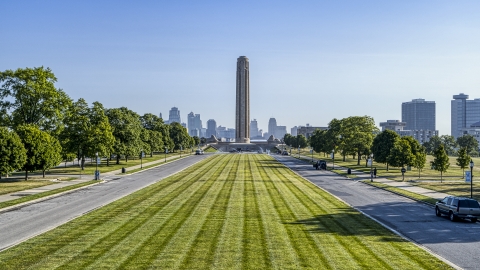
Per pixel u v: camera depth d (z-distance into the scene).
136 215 40.66
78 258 26.34
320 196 55.75
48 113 89.25
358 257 26.89
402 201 53.12
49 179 76.88
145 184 69.88
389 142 106.56
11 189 60.97
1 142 66.12
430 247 30.28
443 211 41.66
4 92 86.69
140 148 129.75
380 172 99.44
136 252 27.59
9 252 27.70
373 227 36.09
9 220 38.72
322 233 33.41
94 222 37.22
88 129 98.50
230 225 35.97
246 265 24.98
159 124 190.12
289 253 27.53
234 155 187.38
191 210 43.56
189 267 24.55
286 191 60.53
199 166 114.62
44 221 38.16
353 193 60.72
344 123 137.50
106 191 60.28
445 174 94.75
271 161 140.50
